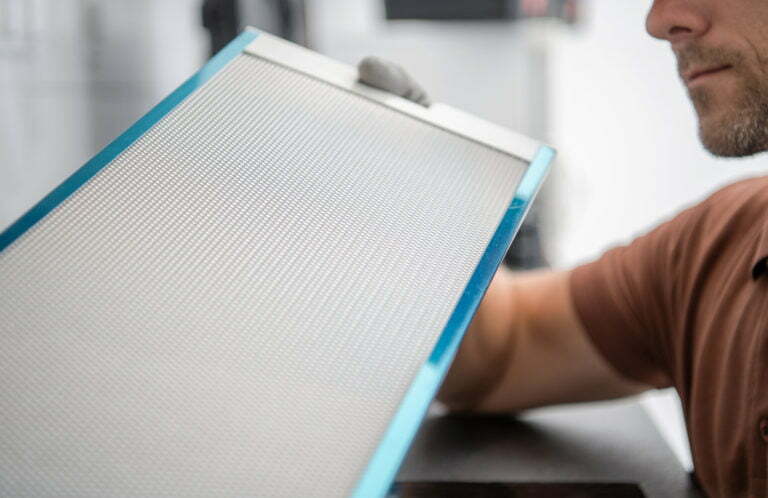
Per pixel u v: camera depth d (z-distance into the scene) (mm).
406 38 2268
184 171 539
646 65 3002
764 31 592
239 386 427
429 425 863
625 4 2965
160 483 387
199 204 520
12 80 844
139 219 504
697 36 626
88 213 503
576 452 783
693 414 699
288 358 443
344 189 552
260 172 551
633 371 818
